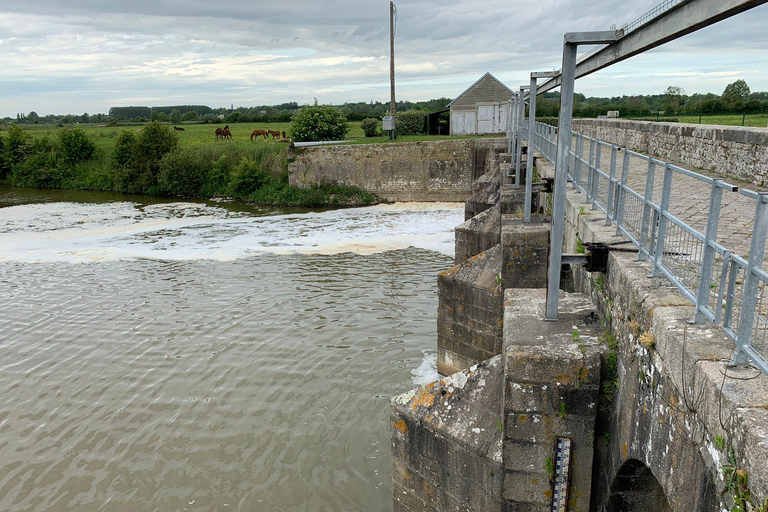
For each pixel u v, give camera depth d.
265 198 35.16
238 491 8.95
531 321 6.02
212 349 13.62
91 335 14.63
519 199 14.11
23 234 26.25
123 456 9.84
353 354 13.20
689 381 3.37
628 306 4.84
